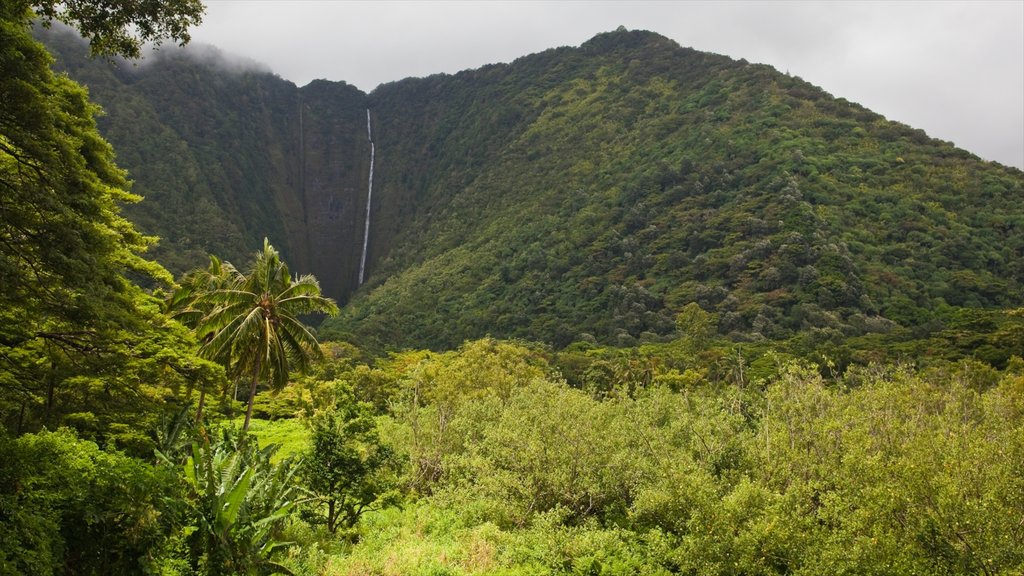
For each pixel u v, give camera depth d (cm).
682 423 3075
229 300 2423
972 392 3089
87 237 1446
